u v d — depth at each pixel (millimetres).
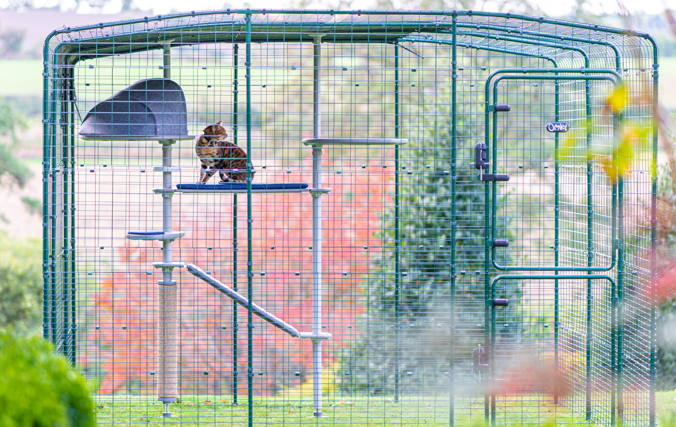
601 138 20125
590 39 21266
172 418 21031
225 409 22297
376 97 45406
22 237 66812
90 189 44938
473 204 31234
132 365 38469
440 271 30641
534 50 24922
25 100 72562
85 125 19781
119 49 22266
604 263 21797
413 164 31453
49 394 9648
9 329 11195
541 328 28891
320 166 21438
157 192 20375
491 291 18438
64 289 21672
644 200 19750
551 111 41719
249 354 18828
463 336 28922
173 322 20672
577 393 22562
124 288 40406
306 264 41594
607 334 21234
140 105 20109
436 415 21469
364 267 39844
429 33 22500
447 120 32281
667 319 24312
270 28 20594
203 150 21953
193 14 18516
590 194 22047
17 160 69000
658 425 19422
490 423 19000
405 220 31250
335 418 21250
